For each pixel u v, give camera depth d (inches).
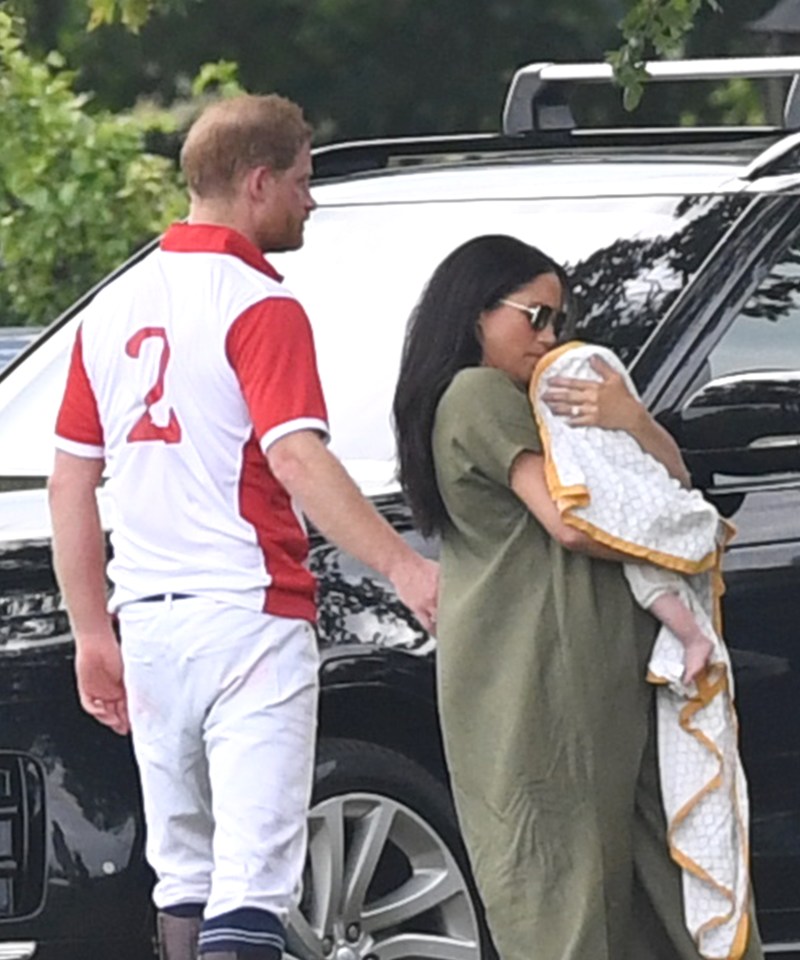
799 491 966.4
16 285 1941.4
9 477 1031.6
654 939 837.8
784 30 1857.8
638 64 1141.7
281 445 814.5
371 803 936.3
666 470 818.8
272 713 831.7
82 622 864.9
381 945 944.3
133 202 1963.6
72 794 892.6
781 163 997.8
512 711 818.8
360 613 927.7
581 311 979.3
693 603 822.5
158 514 834.8
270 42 3454.7
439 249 1046.4
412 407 836.6
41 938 895.1
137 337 836.0
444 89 3503.9
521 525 824.3
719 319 962.1
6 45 2027.6
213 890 832.9
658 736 824.9
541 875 818.8
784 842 967.0
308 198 855.7
